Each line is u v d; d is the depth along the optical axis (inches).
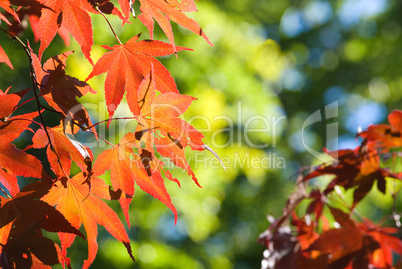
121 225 64.7
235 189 372.8
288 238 106.6
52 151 60.7
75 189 62.7
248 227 396.5
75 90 62.0
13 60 229.8
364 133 88.7
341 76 590.9
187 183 268.7
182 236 325.7
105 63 62.7
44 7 58.1
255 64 313.9
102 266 273.0
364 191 90.7
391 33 581.3
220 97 273.4
